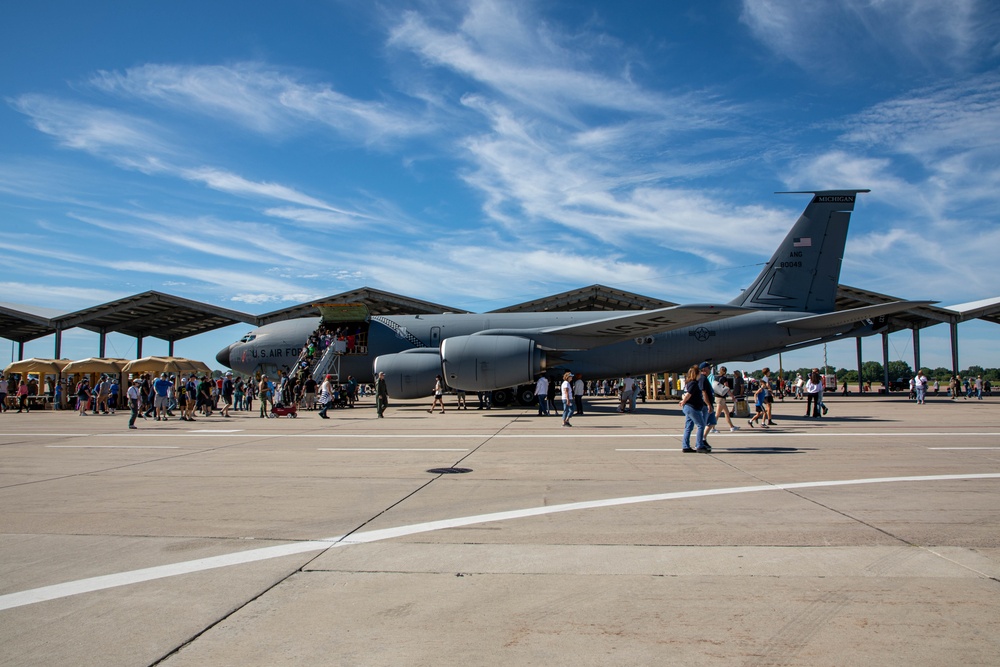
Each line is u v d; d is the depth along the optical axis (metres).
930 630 3.99
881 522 6.82
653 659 3.62
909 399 43.53
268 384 26.52
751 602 4.50
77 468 11.32
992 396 49.97
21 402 34.47
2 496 8.65
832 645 3.79
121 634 4.04
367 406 33.78
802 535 6.30
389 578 5.09
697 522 6.89
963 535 6.26
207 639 3.95
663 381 46.94
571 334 26.75
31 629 4.13
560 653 3.71
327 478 10.02
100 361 37.31
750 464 11.20
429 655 3.70
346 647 3.81
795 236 27.34
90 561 5.61
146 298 45.44
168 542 6.23
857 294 43.75
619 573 5.17
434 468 11.02
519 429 18.34
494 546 6.01
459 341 25.48
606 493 8.59
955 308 51.78
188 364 37.22
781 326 26.78
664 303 43.84
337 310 29.38
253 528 6.78
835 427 18.52
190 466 11.49
